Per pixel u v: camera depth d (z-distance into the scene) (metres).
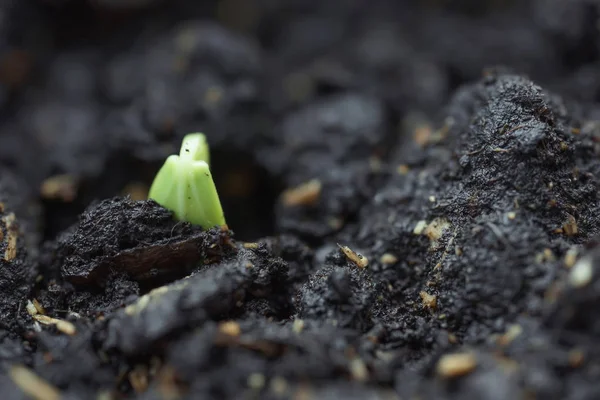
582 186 0.11
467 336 0.11
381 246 0.12
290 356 0.10
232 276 0.11
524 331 0.10
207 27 0.16
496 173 0.11
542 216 0.11
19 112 0.16
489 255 0.11
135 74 0.16
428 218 0.12
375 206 0.13
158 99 0.15
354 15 0.19
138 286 0.11
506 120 0.12
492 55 0.17
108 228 0.12
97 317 0.11
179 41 0.16
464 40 0.18
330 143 0.15
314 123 0.15
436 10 0.19
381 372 0.10
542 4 0.17
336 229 0.13
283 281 0.12
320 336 0.11
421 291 0.11
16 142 0.16
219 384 0.10
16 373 0.11
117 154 0.15
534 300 0.11
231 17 0.19
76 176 0.15
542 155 0.11
